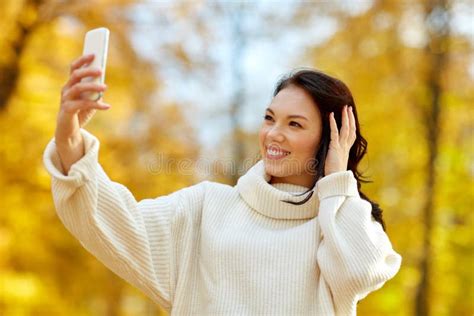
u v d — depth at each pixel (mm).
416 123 9109
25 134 8188
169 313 2205
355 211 2123
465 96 9227
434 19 8992
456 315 9625
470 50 9062
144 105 8758
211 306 2109
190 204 2285
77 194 1913
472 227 9539
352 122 2256
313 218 2215
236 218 2248
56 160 1898
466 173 9500
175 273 2182
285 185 2275
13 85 8047
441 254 9453
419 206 9109
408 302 9477
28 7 7977
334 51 9438
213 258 2160
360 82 9117
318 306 2080
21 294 8336
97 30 1824
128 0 8352
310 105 2238
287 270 2115
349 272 2023
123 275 2096
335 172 2172
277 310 2076
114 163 8430
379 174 8977
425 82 9000
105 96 8688
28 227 8383
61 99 1797
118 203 2037
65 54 8492
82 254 8781
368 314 9656
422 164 9117
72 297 8844
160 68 8898
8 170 8164
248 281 2111
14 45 8000
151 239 2164
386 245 2131
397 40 9117
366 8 9273
